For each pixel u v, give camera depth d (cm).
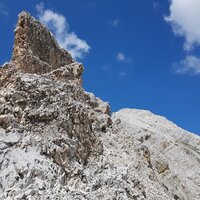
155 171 5403
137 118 9994
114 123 5584
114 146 4675
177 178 5728
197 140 9512
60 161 3180
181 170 7275
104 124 5053
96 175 3403
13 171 2833
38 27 4900
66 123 3522
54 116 3491
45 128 3372
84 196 2931
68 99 3841
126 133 5500
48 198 2683
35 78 3866
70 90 4341
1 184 2720
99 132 4775
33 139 3212
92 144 3775
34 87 3641
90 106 5200
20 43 4566
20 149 3073
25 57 4469
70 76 4822
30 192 2652
